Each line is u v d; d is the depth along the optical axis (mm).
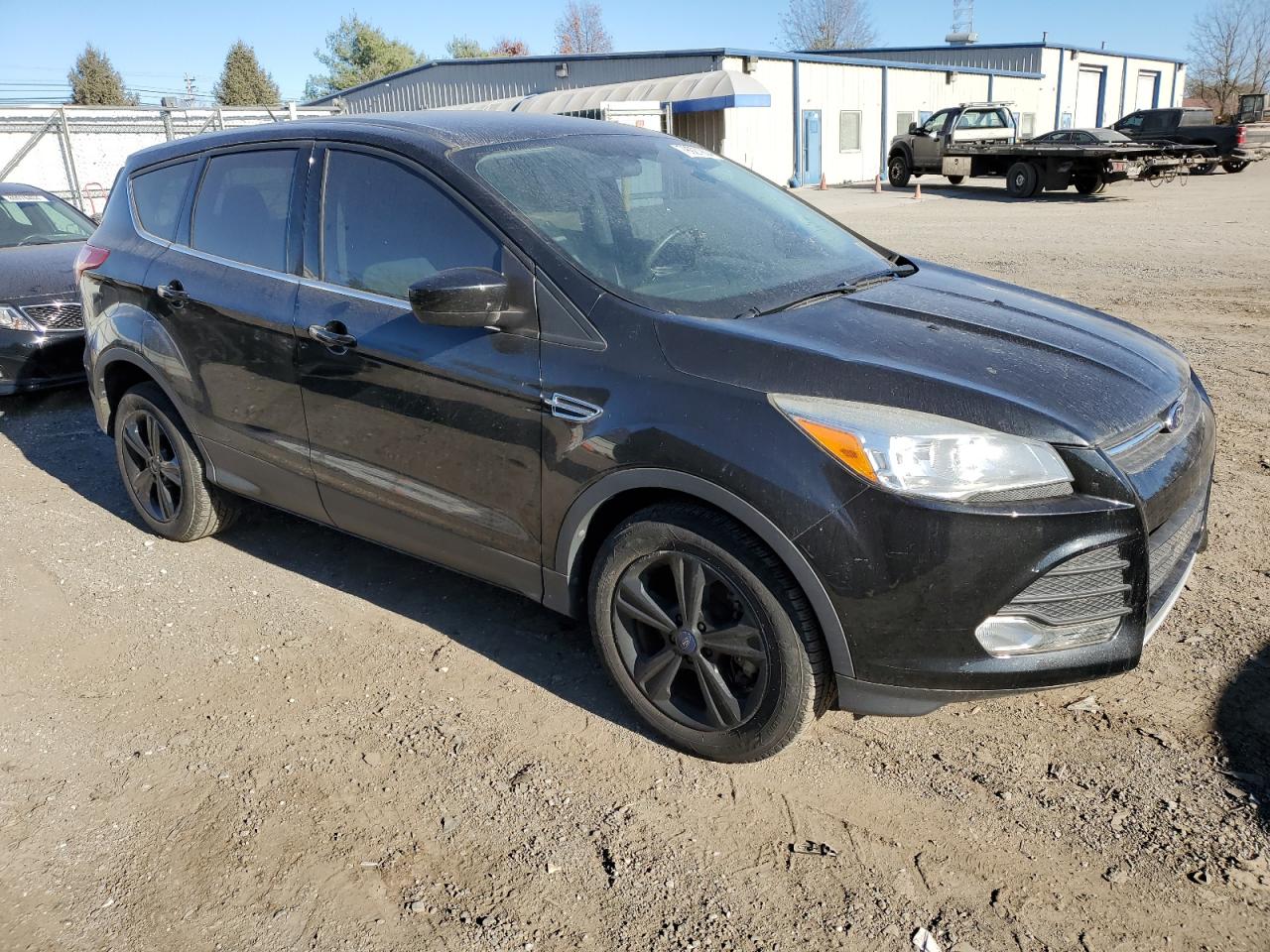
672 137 4035
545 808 2730
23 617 3926
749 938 2270
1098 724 2955
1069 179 20641
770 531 2508
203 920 2385
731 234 3428
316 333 3457
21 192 8539
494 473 3070
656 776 2844
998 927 2268
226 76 72000
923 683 2490
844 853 2516
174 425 4297
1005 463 2402
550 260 2939
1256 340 7273
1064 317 3227
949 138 23766
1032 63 40156
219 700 3309
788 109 29359
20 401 7242
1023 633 2461
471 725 3121
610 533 2961
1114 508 2414
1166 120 24641
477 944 2289
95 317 4543
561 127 3711
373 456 3428
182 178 4238
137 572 4301
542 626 3727
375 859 2564
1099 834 2523
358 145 3504
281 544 4566
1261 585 3666
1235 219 14664
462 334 3090
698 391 2633
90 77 71875
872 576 2430
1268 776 2676
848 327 2820
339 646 3635
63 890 2496
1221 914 2262
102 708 3289
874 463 2410
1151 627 2615
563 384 2850
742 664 2775
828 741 2967
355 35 69125
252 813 2750
